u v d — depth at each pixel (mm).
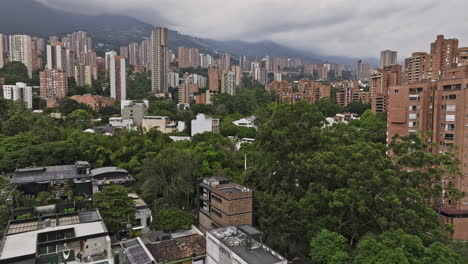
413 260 36625
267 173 62562
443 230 48562
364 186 48031
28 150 73875
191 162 65250
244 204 49812
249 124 136750
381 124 104500
